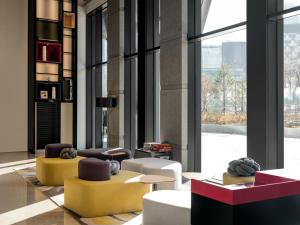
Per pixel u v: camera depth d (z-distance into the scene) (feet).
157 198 13.73
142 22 30.48
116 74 34.83
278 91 19.17
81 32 42.57
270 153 19.15
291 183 11.00
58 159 23.39
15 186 21.98
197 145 26.18
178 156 26.05
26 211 16.71
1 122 38.47
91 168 16.67
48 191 20.70
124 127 34.65
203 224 10.89
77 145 42.29
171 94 26.81
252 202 10.25
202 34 24.38
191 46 26.17
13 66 38.99
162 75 27.86
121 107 34.42
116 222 15.03
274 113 19.27
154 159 22.77
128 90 34.65
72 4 39.88
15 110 39.09
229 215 10.01
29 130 38.75
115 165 17.90
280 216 10.73
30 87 38.27
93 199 15.72
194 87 26.21
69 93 39.34
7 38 38.75
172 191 14.90
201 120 25.94
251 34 19.75
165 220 13.03
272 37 19.24
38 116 38.04
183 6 25.76
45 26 38.19
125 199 16.39
